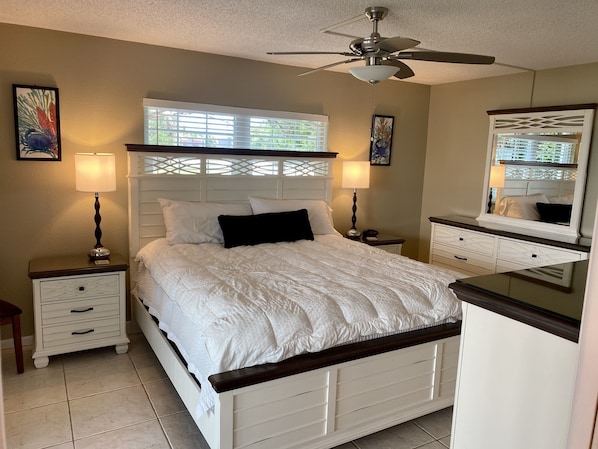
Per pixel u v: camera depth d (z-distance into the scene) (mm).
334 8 2709
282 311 2197
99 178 3256
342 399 2248
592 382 713
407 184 5438
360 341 2287
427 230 5543
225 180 4105
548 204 4188
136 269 3777
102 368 3166
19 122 3320
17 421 2512
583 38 3156
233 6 2725
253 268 2947
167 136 3918
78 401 2732
